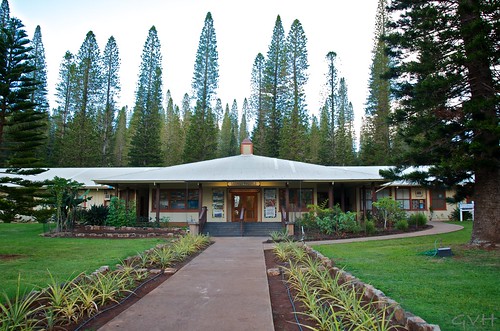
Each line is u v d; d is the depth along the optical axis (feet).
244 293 18.43
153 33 128.77
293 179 59.47
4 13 101.35
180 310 15.47
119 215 55.88
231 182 62.75
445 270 22.90
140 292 18.80
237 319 14.25
